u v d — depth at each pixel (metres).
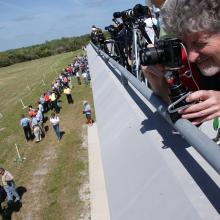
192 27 1.80
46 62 130.25
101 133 5.61
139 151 3.57
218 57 1.89
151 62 2.33
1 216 20.80
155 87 2.87
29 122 33.91
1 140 36.56
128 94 6.01
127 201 3.04
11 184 21.38
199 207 2.16
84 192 20.91
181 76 2.51
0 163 30.02
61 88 51.66
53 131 34.28
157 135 3.53
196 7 1.74
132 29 6.55
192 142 2.08
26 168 27.42
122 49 8.71
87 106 33.00
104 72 10.70
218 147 1.83
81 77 61.53
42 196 22.00
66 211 19.66
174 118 2.38
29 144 32.91
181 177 2.57
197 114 2.22
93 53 25.48
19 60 161.00
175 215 2.30
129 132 4.31
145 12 5.32
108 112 6.27
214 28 1.77
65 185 22.53
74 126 34.28
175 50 2.25
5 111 51.81
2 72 129.75
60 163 26.44
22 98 59.06
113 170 3.87
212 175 2.43
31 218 20.06
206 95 2.17
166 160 2.92
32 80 80.31
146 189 2.90
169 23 1.92
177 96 2.29
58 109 41.34
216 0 1.71
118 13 8.66
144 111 4.59
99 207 18.66
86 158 25.81
